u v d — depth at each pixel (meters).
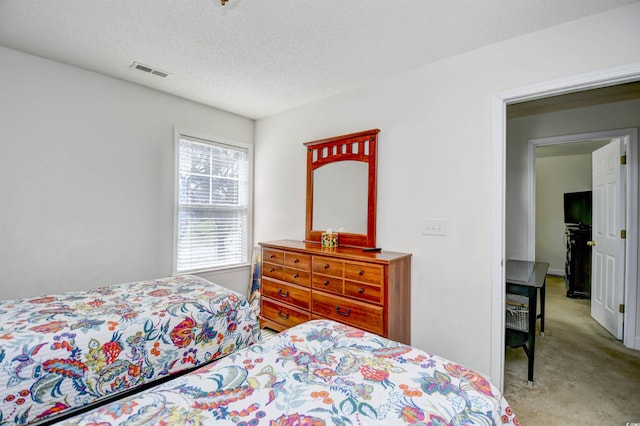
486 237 2.11
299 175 3.39
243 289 3.75
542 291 3.18
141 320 1.64
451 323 2.26
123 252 2.77
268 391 0.93
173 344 1.71
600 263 3.40
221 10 1.76
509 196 3.47
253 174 3.89
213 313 1.90
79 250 2.52
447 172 2.29
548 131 3.25
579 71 1.80
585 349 2.79
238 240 3.75
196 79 2.71
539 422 1.78
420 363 1.12
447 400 0.89
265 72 2.56
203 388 0.95
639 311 2.79
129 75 2.64
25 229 2.28
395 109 2.59
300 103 3.29
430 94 2.38
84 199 2.54
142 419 0.79
